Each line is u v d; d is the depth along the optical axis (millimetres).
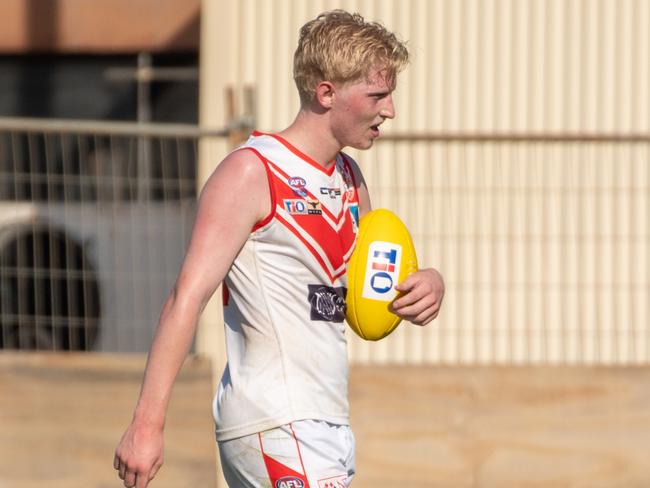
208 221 11008
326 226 11664
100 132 23609
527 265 27625
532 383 25016
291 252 11453
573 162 27625
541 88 28438
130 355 24641
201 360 24625
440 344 27625
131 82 32031
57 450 24172
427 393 25000
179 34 31609
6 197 30016
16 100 32469
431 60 28578
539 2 28500
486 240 27703
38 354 24406
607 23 28406
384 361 27656
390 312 12266
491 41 28516
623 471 24750
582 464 24781
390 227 12570
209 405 24328
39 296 28406
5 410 24250
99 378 24328
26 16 32031
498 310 27609
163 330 10625
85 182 30109
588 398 24922
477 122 28516
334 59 11266
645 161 27562
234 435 11695
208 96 28781
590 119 28438
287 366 11523
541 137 24422
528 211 27672
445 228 27766
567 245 27625
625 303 27594
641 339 27578
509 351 27500
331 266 11773
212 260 10891
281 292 11477
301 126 11711
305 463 11461
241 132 23547
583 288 27609
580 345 27344
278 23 28812
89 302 27312
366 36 11344
